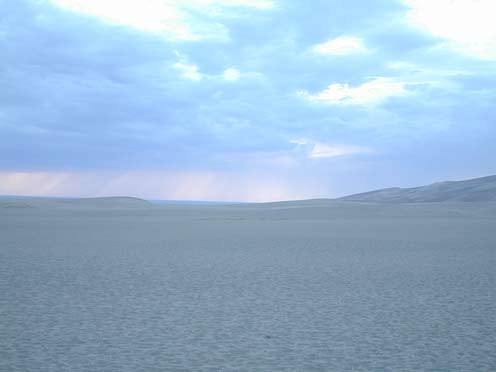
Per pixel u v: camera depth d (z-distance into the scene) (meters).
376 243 27.56
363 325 10.26
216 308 11.66
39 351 8.48
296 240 29.20
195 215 64.94
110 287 14.16
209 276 16.20
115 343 8.94
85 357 8.19
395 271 17.47
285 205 91.88
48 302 12.19
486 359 8.24
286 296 13.09
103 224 44.91
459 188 169.25
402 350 8.68
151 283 14.84
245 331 9.76
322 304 12.16
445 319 10.75
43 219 53.09
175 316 10.89
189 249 24.17
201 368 7.73
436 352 8.58
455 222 50.41
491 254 22.61
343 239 30.02
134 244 26.47
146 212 72.75
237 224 45.94
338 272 17.20
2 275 16.06
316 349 8.69
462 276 16.42
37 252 22.48
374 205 76.88
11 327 9.92
